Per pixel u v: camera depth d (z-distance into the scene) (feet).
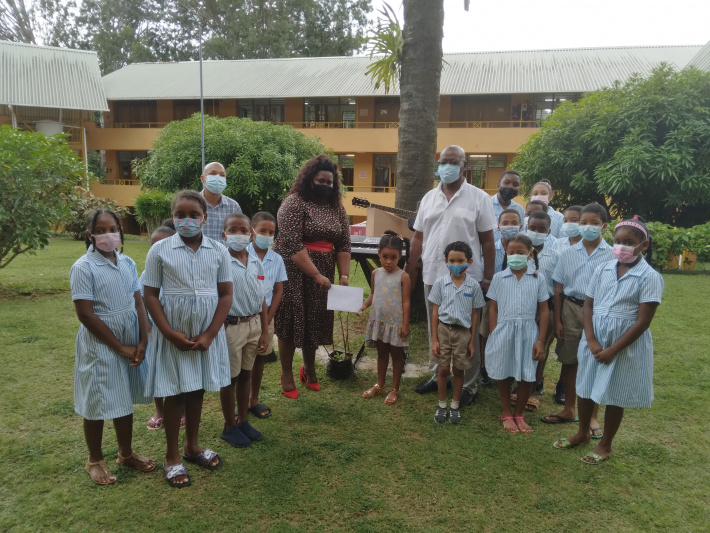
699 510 8.16
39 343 15.43
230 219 9.89
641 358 9.13
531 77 68.08
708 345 16.08
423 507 8.11
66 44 103.30
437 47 18.25
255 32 95.96
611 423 9.45
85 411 8.25
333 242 12.75
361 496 8.31
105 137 76.59
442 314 11.34
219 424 10.84
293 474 8.94
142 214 49.21
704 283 25.95
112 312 8.38
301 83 73.92
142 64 86.33
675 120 37.88
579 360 9.98
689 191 37.47
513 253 10.92
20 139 20.92
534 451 9.92
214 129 45.42
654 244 31.81
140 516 7.72
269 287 11.23
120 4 101.71
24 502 7.99
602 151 40.73
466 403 12.16
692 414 11.53
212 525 7.56
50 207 22.61
